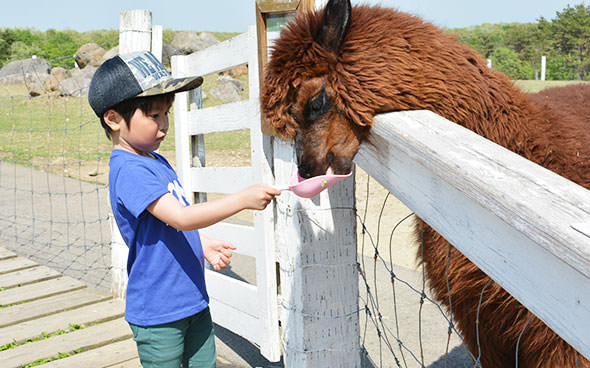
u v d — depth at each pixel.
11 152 13.80
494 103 2.44
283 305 3.17
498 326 2.53
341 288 3.00
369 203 9.16
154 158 2.60
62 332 4.29
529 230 1.32
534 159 2.45
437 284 2.71
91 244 7.02
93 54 24.89
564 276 1.30
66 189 10.38
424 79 2.27
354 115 2.27
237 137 16.09
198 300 2.47
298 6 2.91
